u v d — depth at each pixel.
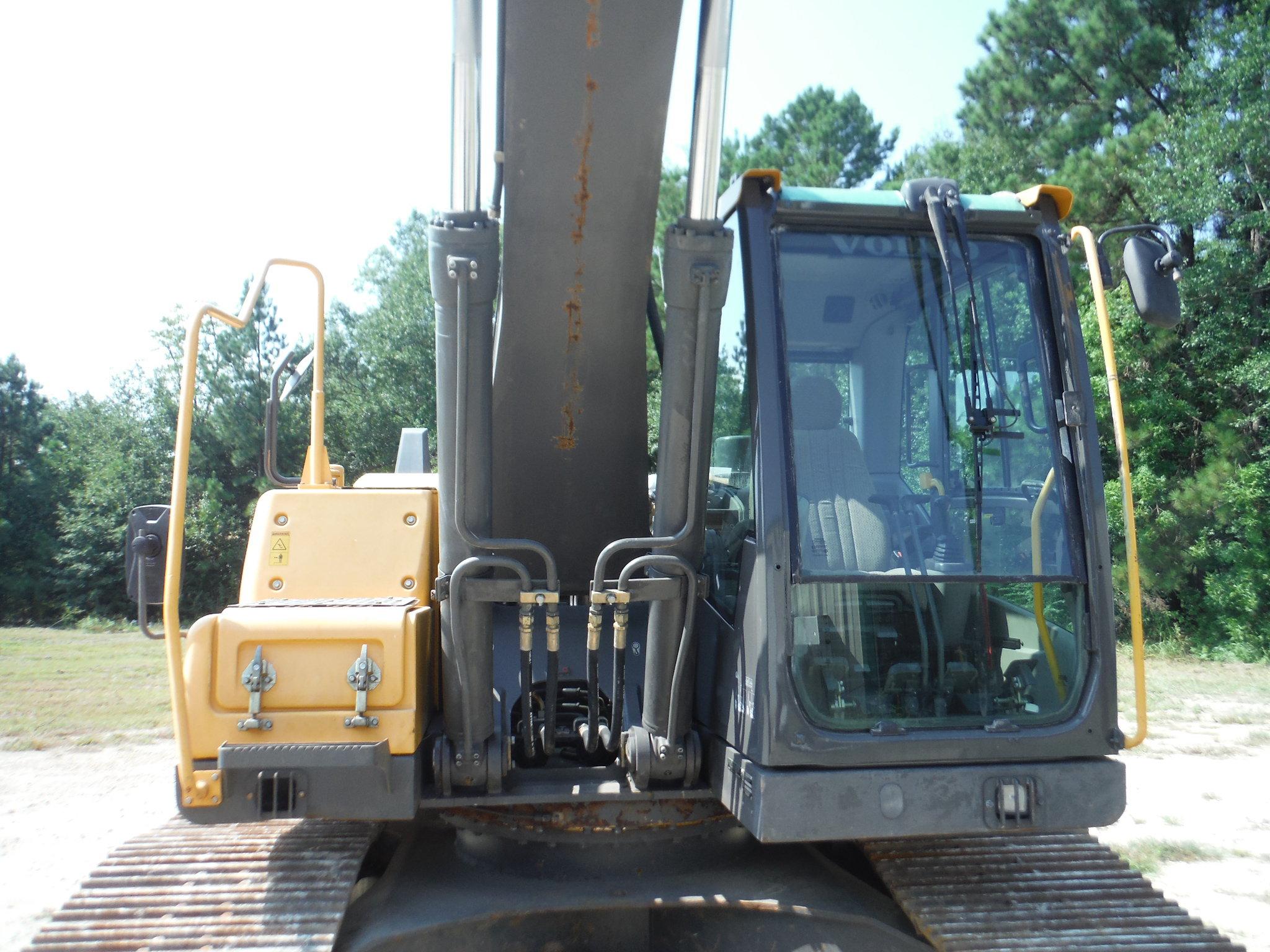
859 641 2.83
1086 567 2.95
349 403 26.59
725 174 22.86
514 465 3.35
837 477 2.89
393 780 2.84
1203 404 14.40
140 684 11.34
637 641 3.58
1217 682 11.24
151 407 27.02
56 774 7.21
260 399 25.19
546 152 2.76
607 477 3.40
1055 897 3.01
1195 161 13.90
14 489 29.17
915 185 3.07
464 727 3.00
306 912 2.78
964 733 2.78
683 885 3.18
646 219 2.91
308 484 3.96
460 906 3.02
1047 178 15.58
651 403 4.44
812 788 2.67
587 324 3.08
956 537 2.92
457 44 2.65
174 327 26.41
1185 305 13.98
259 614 2.89
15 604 27.47
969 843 3.37
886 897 3.23
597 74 2.62
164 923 2.73
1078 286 14.31
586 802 3.18
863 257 3.05
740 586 2.99
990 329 3.04
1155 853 5.30
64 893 4.83
